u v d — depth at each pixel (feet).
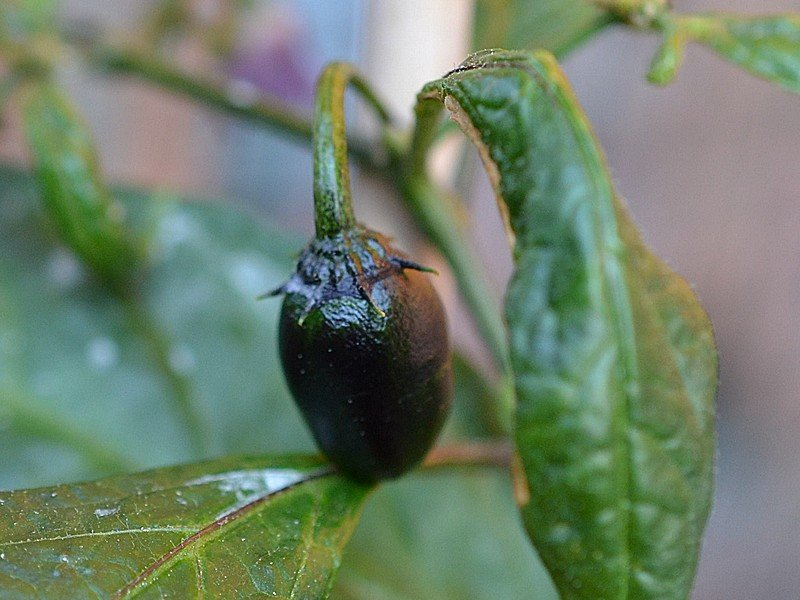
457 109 0.34
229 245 0.61
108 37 0.58
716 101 1.13
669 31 0.50
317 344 0.37
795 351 1.12
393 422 0.38
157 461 0.57
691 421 0.32
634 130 1.17
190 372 0.59
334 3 0.95
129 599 0.34
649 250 0.32
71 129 0.55
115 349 0.59
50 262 0.59
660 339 0.32
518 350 0.31
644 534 0.32
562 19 0.54
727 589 1.10
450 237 0.54
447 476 0.60
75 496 0.36
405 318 0.37
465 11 0.61
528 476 0.32
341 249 0.37
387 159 0.54
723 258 1.16
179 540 0.36
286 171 1.13
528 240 0.32
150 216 0.61
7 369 0.57
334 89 0.38
